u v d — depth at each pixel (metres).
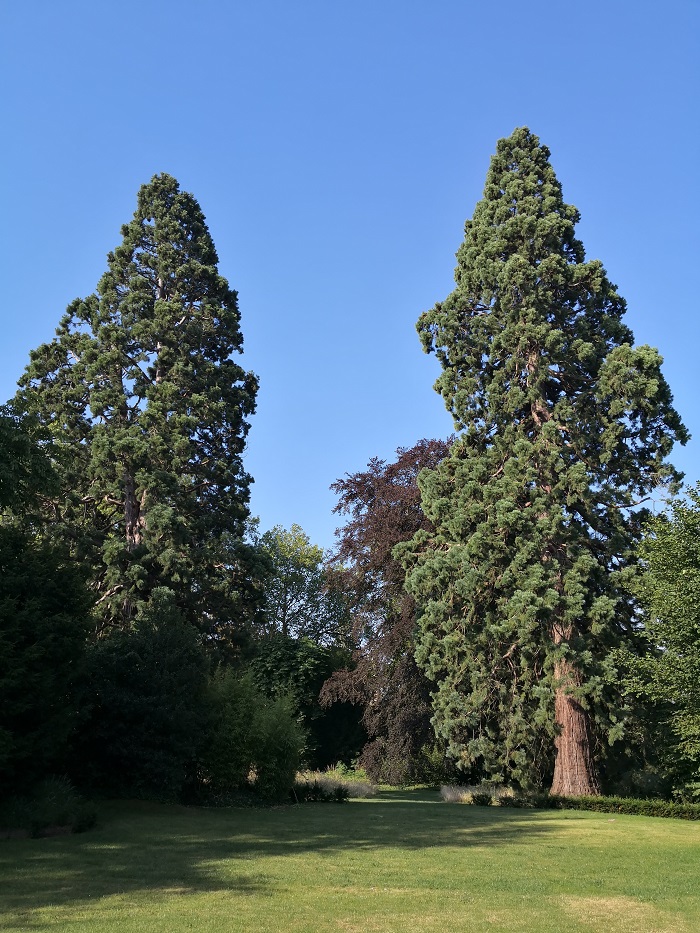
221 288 34.66
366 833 14.76
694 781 21.84
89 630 16.30
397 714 31.33
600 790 23.64
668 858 12.65
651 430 25.66
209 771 18.80
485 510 26.16
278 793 20.20
